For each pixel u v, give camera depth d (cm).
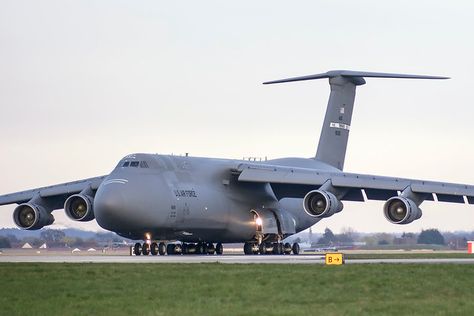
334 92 18538
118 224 14488
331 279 8725
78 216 15762
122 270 9731
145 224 14550
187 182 15262
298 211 17788
